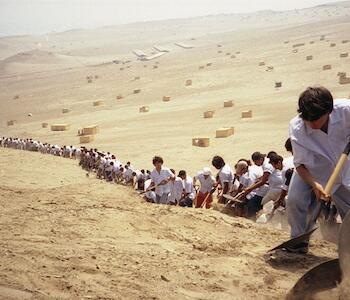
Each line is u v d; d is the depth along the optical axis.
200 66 85.25
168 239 5.94
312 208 5.18
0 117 72.75
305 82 59.91
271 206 9.30
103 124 54.75
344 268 3.64
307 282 3.96
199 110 53.19
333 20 140.25
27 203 8.34
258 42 120.19
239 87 64.25
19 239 5.57
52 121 63.28
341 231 3.66
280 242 5.99
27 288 3.93
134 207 7.62
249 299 4.09
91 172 27.66
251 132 39.50
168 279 4.39
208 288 4.28
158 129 46.75
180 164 31.59
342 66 65.38
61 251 5.06
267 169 8.77
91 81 94.56
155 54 165.12
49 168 28.98
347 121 4.51
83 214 6.88
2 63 177.25
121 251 5.19
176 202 11.56
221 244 5.71
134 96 71.75
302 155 4.62
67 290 3.98
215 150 34.94
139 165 32.75
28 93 94.69
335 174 4.33
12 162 32.03
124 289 4.08
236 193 10.18
